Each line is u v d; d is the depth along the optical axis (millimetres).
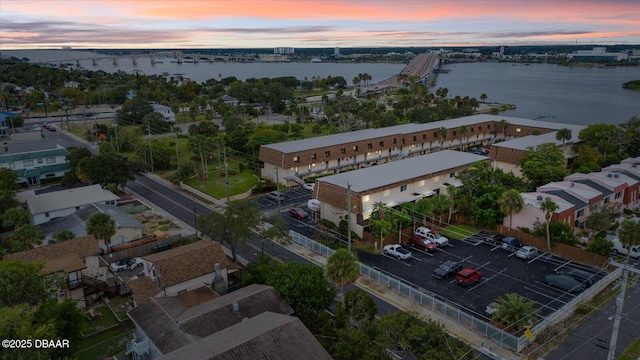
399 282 48094
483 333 40219
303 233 65188
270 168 90312
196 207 77000
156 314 37875
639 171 76875
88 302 46812
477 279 50031
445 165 78312
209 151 101562
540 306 44938
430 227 65875
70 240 50625
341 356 33281
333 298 41219
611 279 49250
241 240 53844
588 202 63938
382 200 67500
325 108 166750
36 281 36125
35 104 186875
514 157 85500
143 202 79812
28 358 28172
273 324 32562
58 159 93625
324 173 92250
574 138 95562
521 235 60719
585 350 37812
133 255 56875
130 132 117188
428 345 31453
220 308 37531
